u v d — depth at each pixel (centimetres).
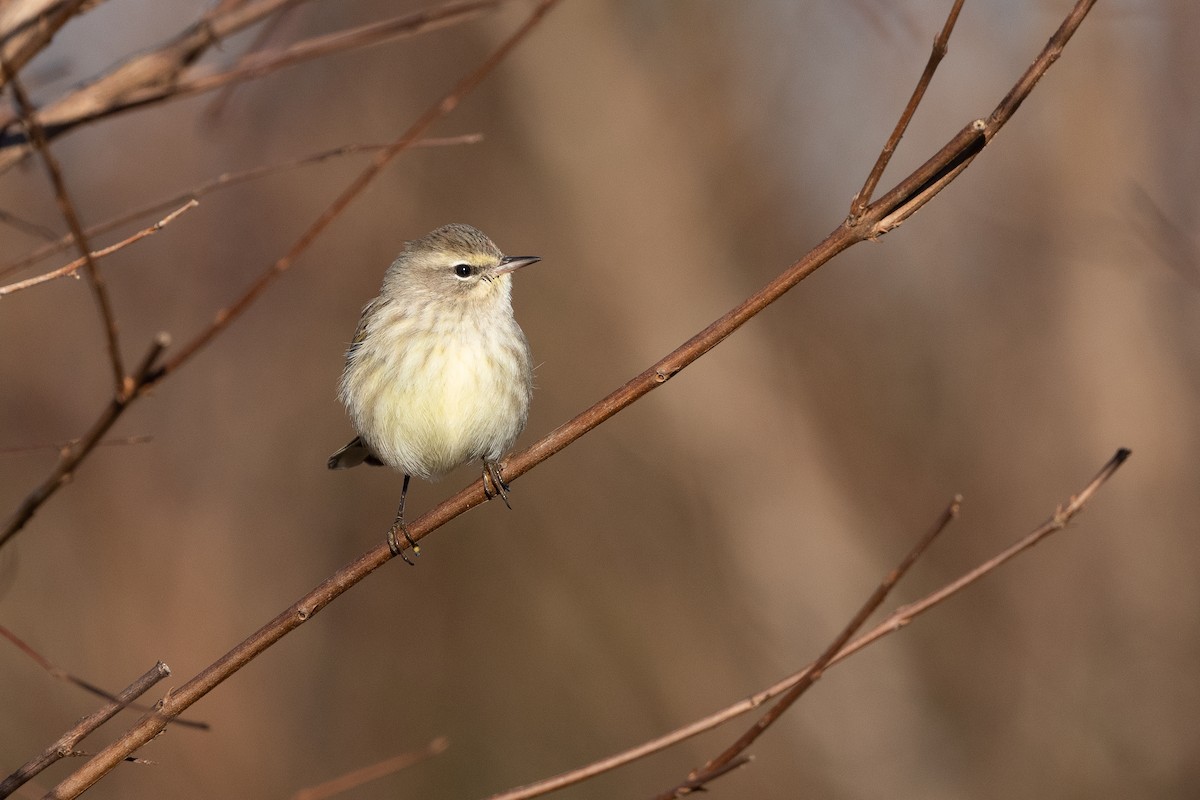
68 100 623
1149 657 1557
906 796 1562
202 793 1406
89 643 1417
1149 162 1638
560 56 1661
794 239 1733
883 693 1602
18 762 1330
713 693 1627
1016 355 1705
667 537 1675
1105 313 1648
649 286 1669
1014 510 1662
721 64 1709
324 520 1596
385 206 1597
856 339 1752
